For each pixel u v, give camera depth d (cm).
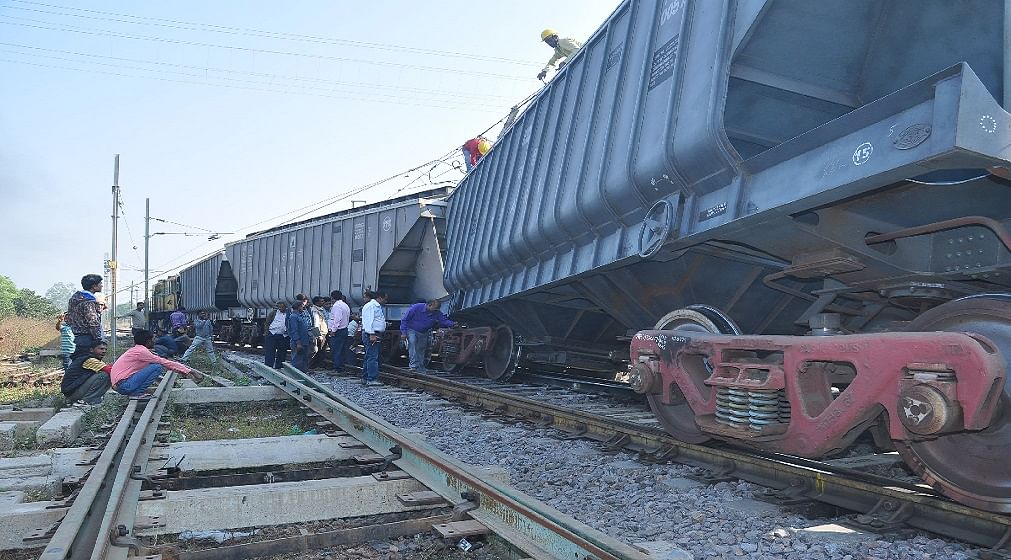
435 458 497
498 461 679
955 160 375
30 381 1548
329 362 2055
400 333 1867
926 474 448
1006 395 404
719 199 587
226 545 420
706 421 564
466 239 1376
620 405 1005
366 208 2059
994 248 472
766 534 436
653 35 718
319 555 387
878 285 543
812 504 494
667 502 518
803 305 776
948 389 382
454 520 418
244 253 2961
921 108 391
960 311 443
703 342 564
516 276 1136
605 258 814
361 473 552
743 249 646
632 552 308
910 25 514
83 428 816
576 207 845
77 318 983
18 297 7638
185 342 2372
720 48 570
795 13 533
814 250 555
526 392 1190
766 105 604
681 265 771
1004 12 434
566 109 966
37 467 587
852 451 679
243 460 617
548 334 1229
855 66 566
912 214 518
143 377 1010
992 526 405
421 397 1196
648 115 698
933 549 408
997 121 371
